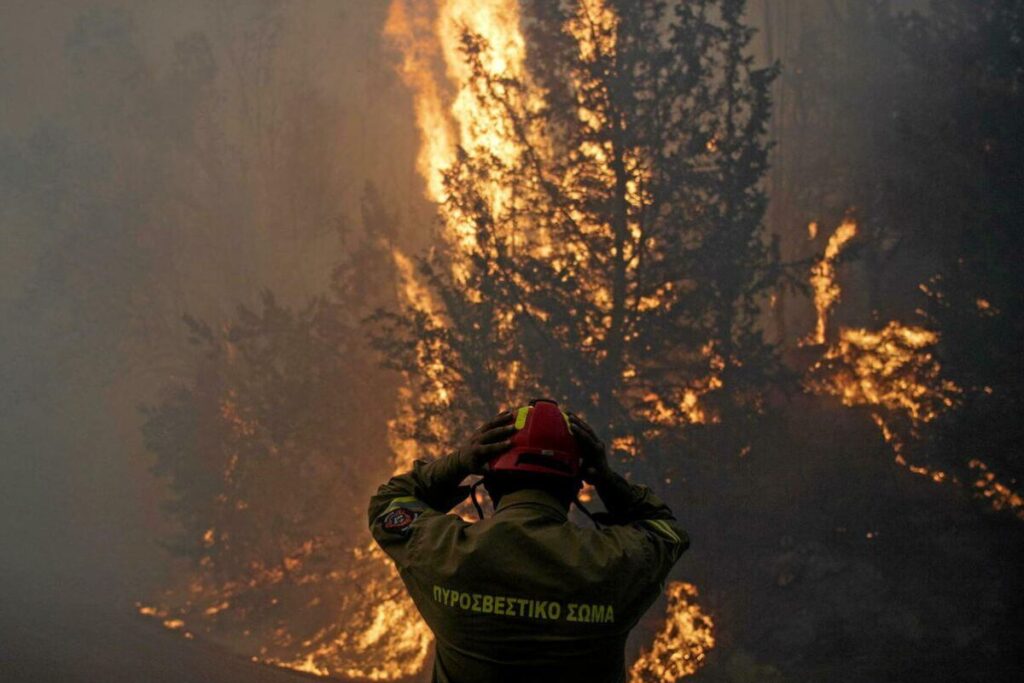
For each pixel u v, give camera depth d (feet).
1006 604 50.88
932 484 63.26
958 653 49.11
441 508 6.71
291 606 80.69
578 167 60.80
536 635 5.67
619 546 5.91
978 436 50.01
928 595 53.67
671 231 61.36
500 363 58.39
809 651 53.01
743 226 58.34
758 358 58.39
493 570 5.76
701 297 58.44
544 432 6.19
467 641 5.79
